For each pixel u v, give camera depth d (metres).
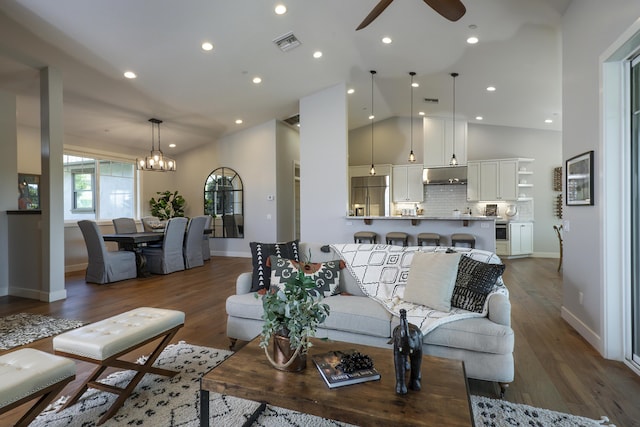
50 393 1.58
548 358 2.56
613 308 2.55
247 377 1.51
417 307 2.35
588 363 2.48
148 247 6.18
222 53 4.37
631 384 2.17
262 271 2.88
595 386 2.15
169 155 8.50
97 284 5.11
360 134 9.19
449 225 5.30
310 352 1.77
